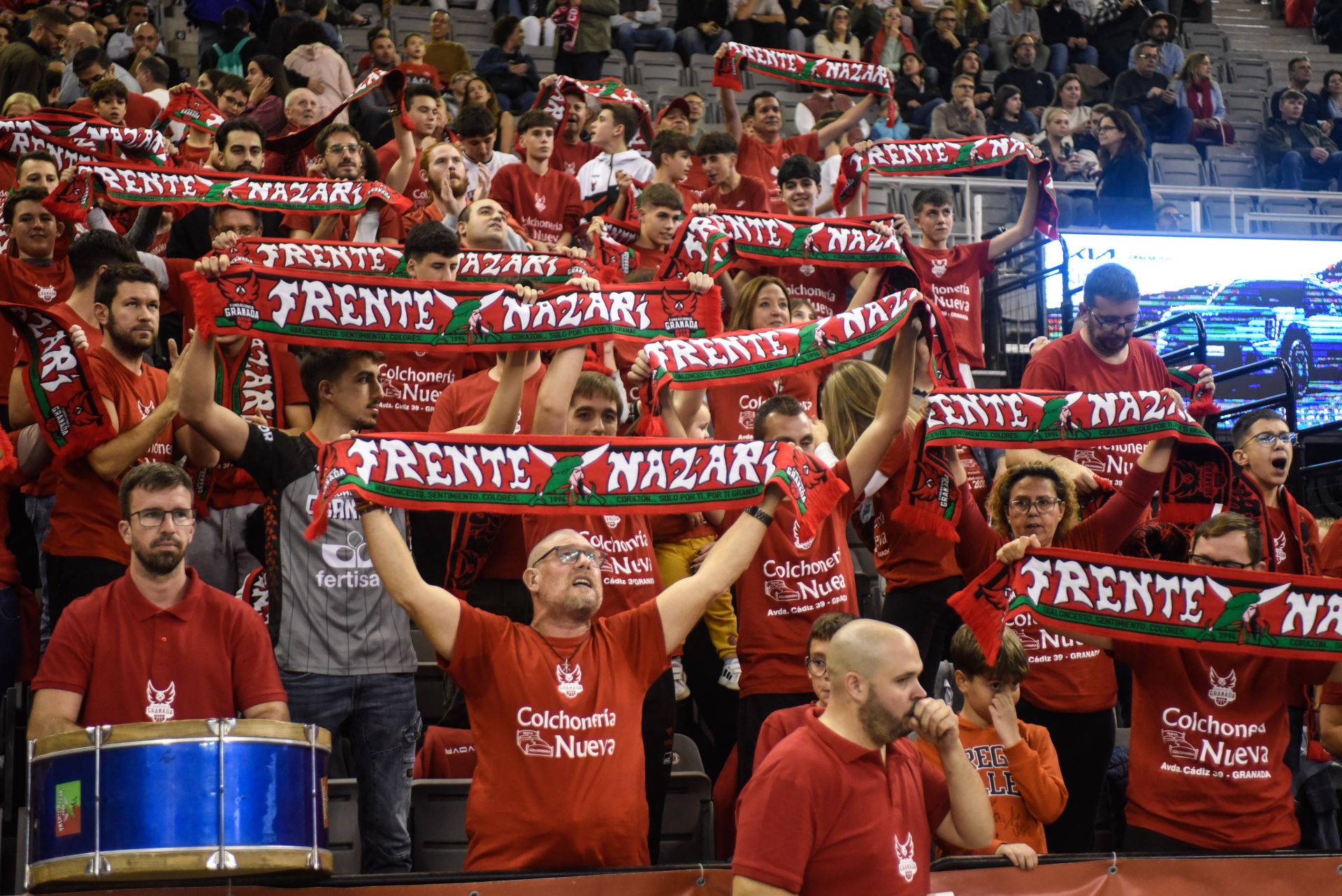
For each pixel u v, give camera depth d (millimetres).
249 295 5094
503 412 5340
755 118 10281
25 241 7035
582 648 4453
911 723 3982
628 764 4414
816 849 3910
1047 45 16734
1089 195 12602
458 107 12438
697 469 4777
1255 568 5258
